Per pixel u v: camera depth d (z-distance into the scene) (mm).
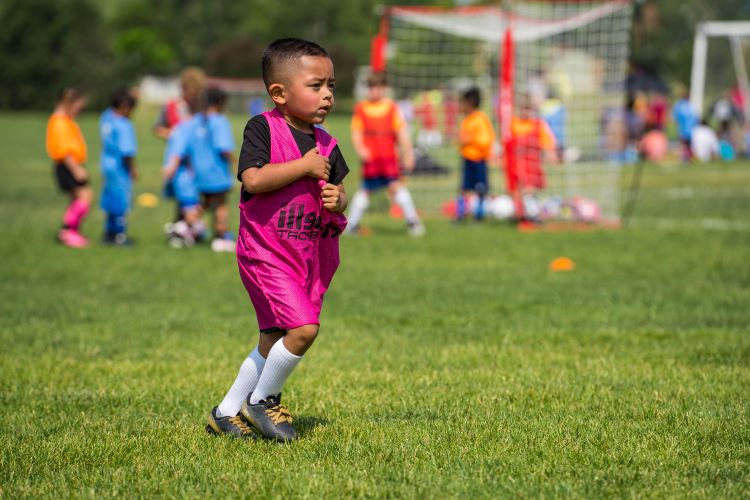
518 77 36812
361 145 25312
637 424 8758
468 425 8711
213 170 22047
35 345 12602
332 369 11227
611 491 6930
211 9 168875
